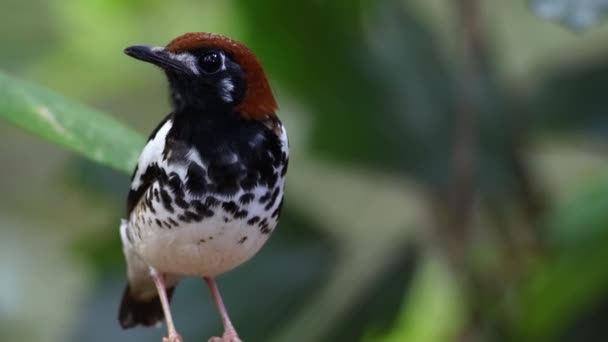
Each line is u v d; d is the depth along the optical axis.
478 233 11.10
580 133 11.19
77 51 13.66
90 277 11.73
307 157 11.41
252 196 7.75
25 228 14.91
